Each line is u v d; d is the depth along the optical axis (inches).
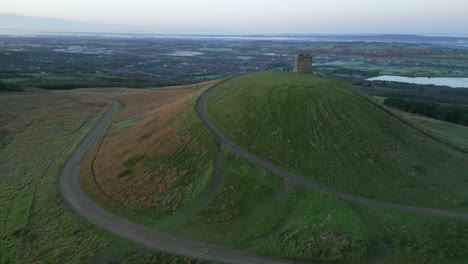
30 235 1568.7
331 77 2795.3
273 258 1278.3
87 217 1657.2
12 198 1945.1
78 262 1352.1
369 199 1590.8
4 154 2667.3
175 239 1429.6
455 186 1750.7
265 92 2384.4
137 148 2321.6
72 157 2475.4
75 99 4512.8
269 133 2046.0
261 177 1738.4
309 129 2037.4
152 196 1761.8
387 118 2298.2
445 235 1336.1
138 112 3501.5
